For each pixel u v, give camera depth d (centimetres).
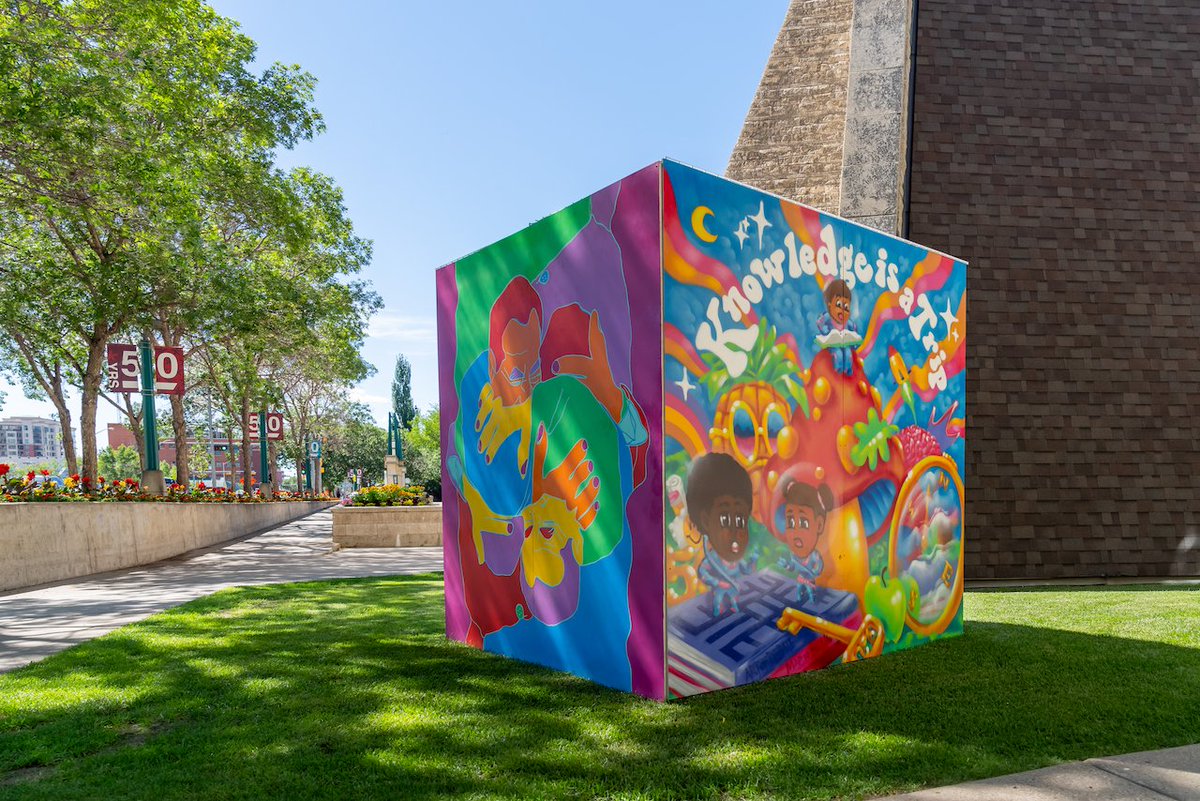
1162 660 571
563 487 554
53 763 388
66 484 1645
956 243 1227
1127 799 325
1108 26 1348
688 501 480
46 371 2878
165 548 1723
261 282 2384
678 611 473
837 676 536
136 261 2081
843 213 1302
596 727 424
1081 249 1239
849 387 600
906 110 1290
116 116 1412
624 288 497
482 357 649
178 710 462
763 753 382
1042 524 1152
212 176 1883
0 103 1286
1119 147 1284
